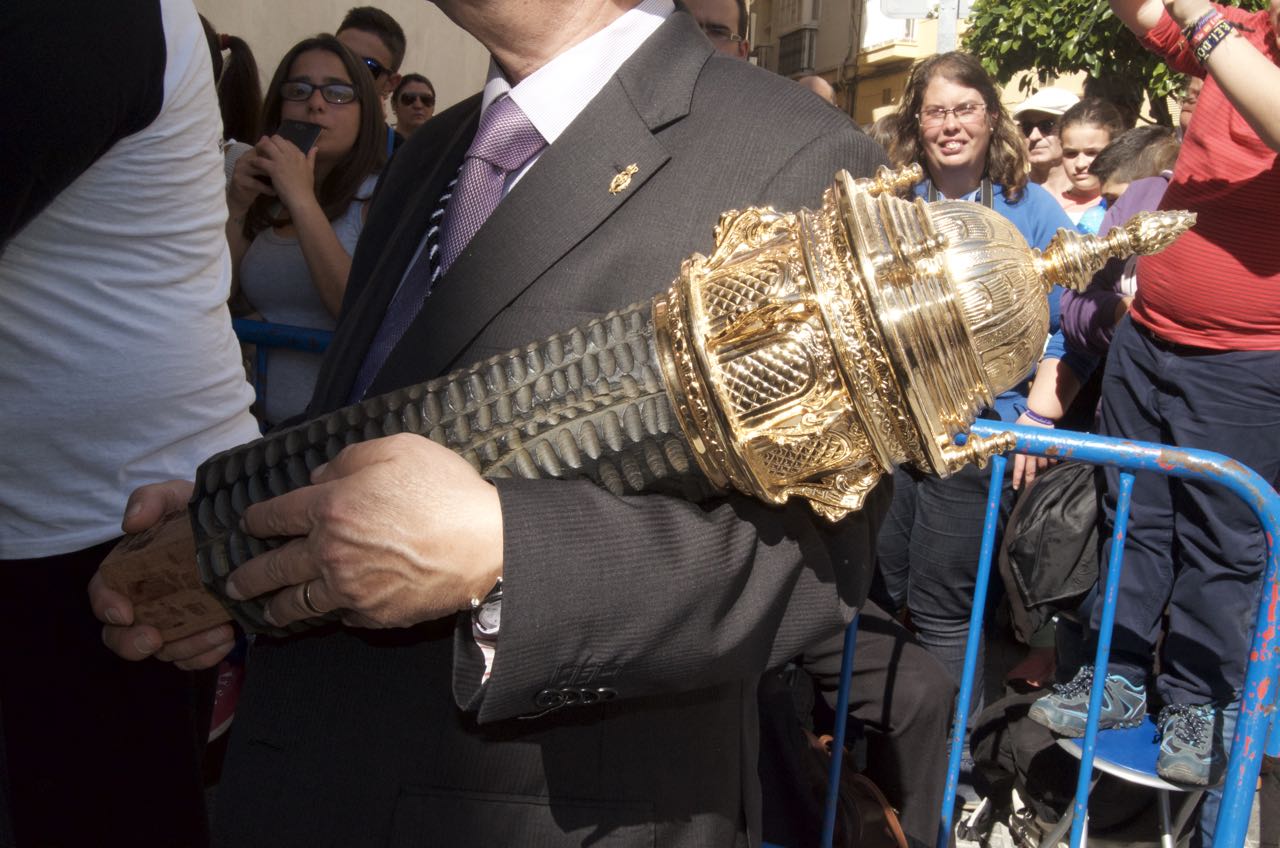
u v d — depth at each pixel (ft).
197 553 3.06
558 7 3.37
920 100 11.01
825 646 7.33
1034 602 8.84
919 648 7.59
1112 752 8.13
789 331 2.66
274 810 3.28
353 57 9.76
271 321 9.72
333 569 2.69
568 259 3.22
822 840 6.54
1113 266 9.86
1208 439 8.07
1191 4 7.54
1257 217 7.65
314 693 3.30
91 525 4.95
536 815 3.18
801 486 2.83
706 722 3.39
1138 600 8.31
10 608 5.06
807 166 3.17
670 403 2.79
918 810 7.52
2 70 3.90
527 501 2.72
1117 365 8.78
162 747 5.37
